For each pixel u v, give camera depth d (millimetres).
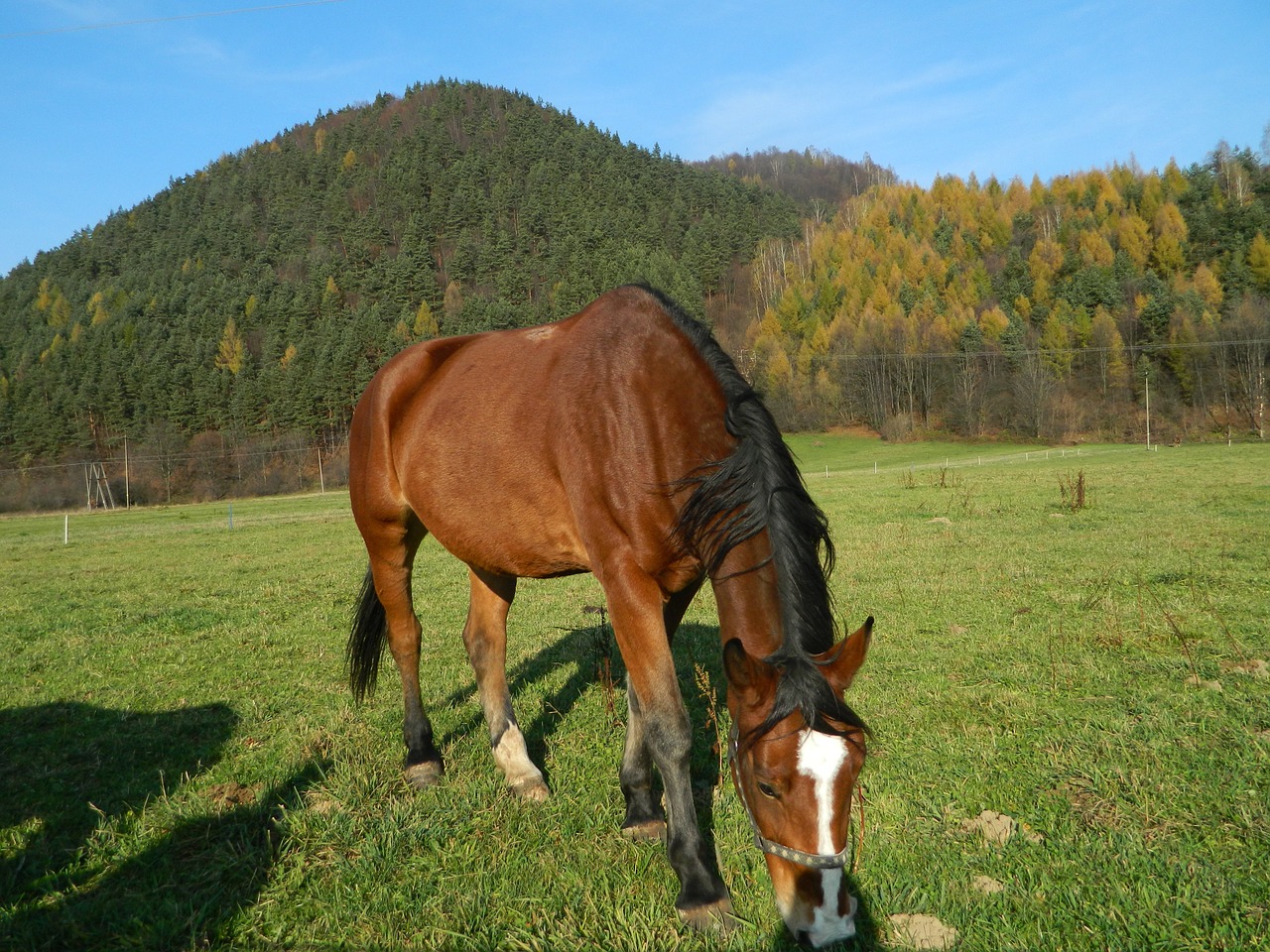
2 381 78000
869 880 2693
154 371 78312
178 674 6156
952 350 71812
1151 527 11250
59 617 9109
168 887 2879
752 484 2594
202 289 117500
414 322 101438
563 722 4527
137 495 60125
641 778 3203
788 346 83438
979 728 4090
